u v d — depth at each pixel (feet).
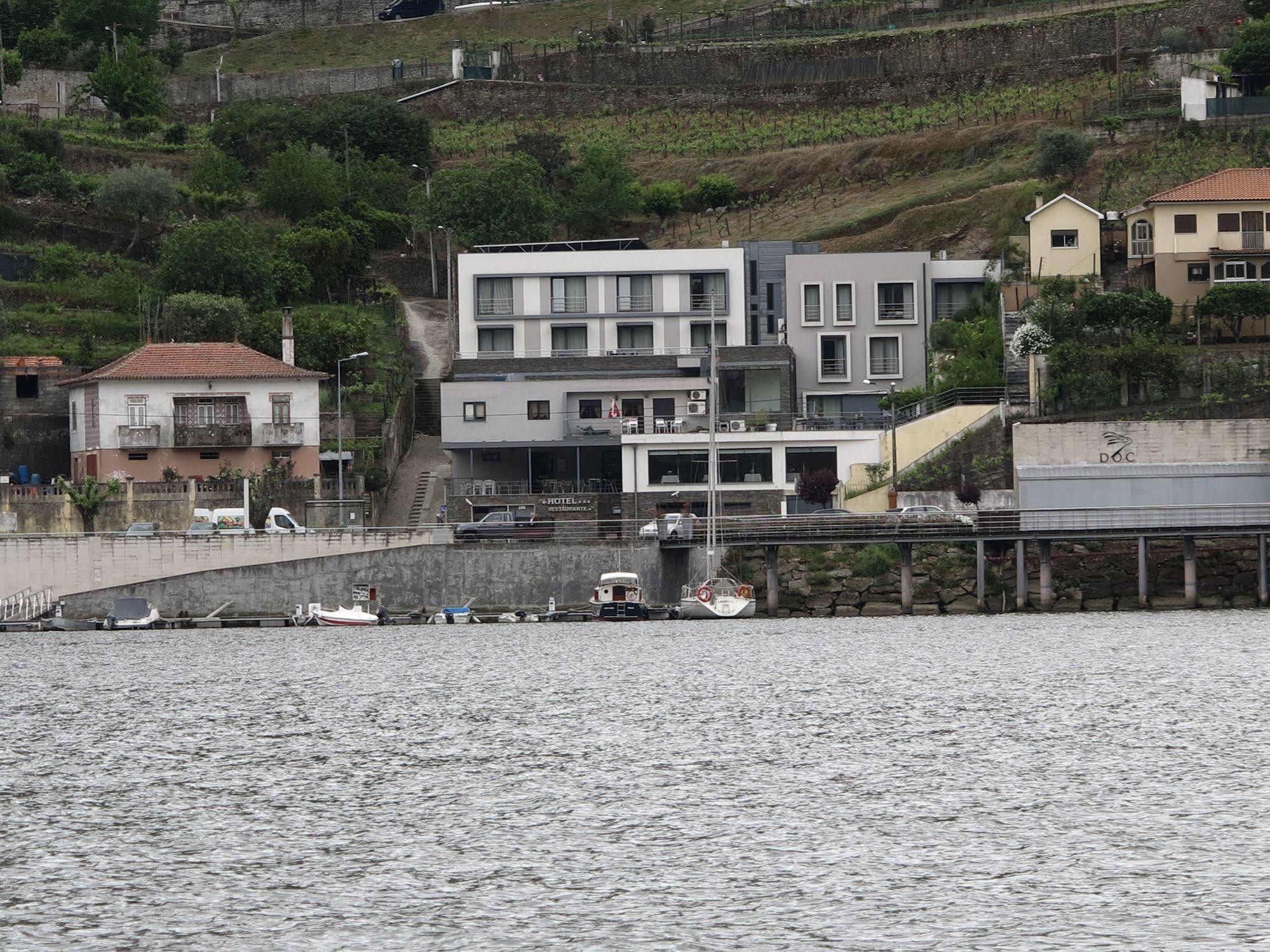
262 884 620.90
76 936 564.71
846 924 564.30
